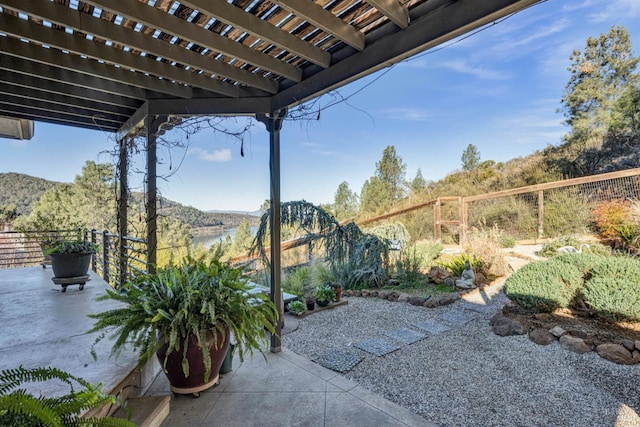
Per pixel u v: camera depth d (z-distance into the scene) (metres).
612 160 8.37
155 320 1.88
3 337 2.36
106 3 1.67
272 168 3.13
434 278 5.85
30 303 3.24
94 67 2.61
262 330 2.29
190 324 1.97
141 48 2.14
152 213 3.34
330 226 5.83
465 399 2.36
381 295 5.26
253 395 2.25
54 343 2.26
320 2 1.82
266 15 1.94
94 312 2.95
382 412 2.07
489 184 10.58
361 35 2.12
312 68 2.59
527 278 3.99
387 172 13.08
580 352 3.04
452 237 8.61
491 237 6.75
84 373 1.84
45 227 5.64
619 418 2.11
